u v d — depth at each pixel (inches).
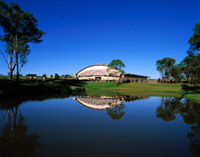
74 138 225.1
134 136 239.1
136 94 1158.3
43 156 167.3
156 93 1278.3
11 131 250.8
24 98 697.6
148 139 227.3
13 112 402.0
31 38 1326.3
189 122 333.1
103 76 2506.2
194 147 200.8
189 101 737.6
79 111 442.3
